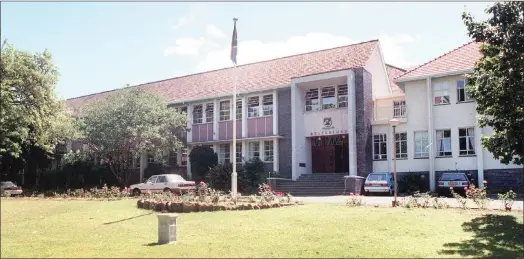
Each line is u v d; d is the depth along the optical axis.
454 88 27.50
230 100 35.44
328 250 10.15
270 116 33.19
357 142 29.12
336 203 18.62
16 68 27.14
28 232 12.92
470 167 26.59
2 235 12.41
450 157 27.28
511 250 10.71
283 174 31.98
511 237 11.91
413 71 29.11
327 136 31.98
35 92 28.44
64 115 31.47
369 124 30.00
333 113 31.19
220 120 35.72
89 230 13.20
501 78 12.99
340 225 13.23
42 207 19.56
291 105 31.88
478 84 13.59
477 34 12.85
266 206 16.81
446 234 12.26
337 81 30.94
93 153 35.91
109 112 32.72
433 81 28.17
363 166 28.78
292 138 31.38
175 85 41.84
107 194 25.28
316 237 11.64
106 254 9.69
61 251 10.10
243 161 33.69
